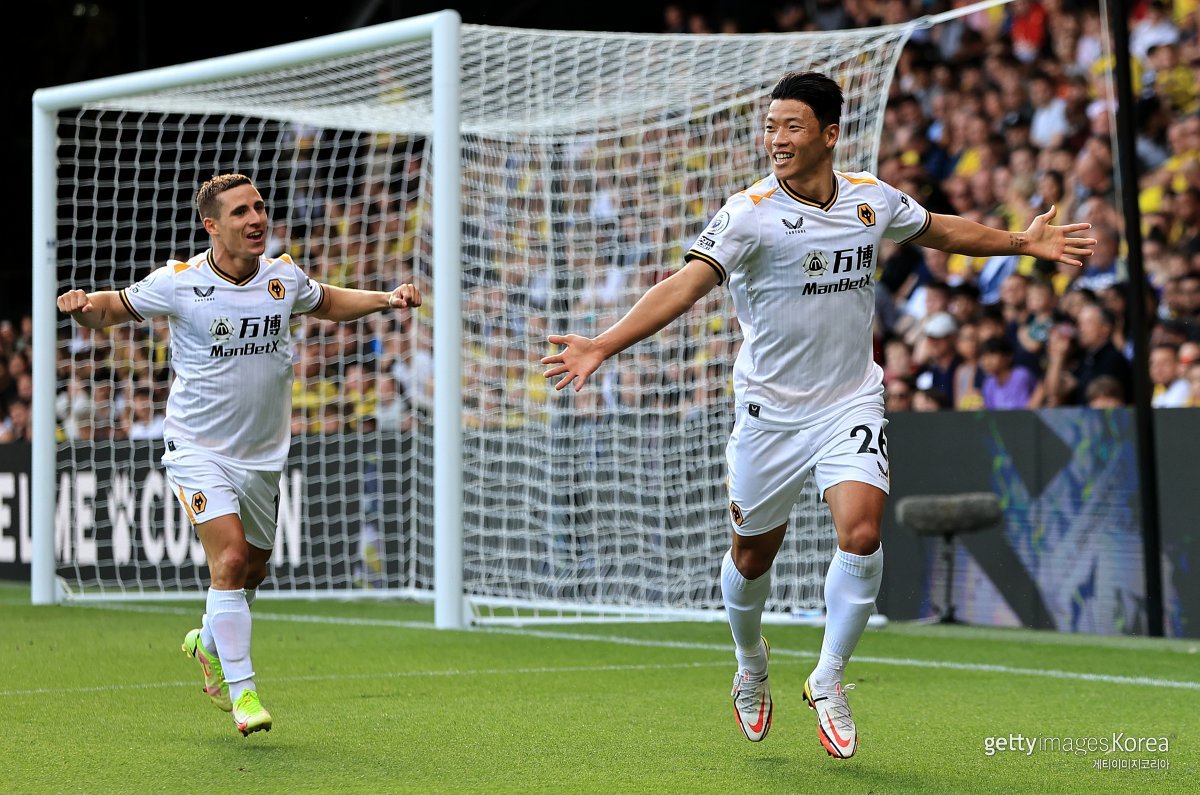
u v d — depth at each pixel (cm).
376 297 1834
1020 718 1858
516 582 3716
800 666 2403
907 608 3200
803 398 1478
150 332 4166
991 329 3731
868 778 1458
